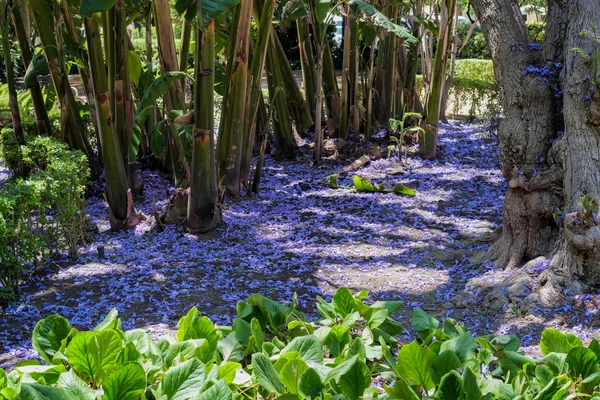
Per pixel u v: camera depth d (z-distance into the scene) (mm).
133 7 7848
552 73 5098
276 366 2523
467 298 4824
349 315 3119
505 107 5293
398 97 11859
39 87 8242
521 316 4488
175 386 2248
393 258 5938
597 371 2520
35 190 5328
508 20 5312
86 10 5008
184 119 6379
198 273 5555
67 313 4762
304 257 5984
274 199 8086
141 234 6711
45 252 6090
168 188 8555
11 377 2340
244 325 3039
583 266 4602
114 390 2166
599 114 4512
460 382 2211
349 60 10602
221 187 7309
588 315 4340
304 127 11383
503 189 8422
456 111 14641
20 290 5223
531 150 5082
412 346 2467
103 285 5309
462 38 20359
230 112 7703
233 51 7488
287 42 22312
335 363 2668
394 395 2365
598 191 4621
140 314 4742
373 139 10844
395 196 8188
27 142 7805
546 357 2625
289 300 4973
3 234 4727
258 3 9172
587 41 4754
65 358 2502
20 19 8266
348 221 7152
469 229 6781
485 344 2832
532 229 5117
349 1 8031
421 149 10242
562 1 5180
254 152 10641
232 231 6754
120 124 7855
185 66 8039
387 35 11016
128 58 8039
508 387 2324
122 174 6797
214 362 2760
